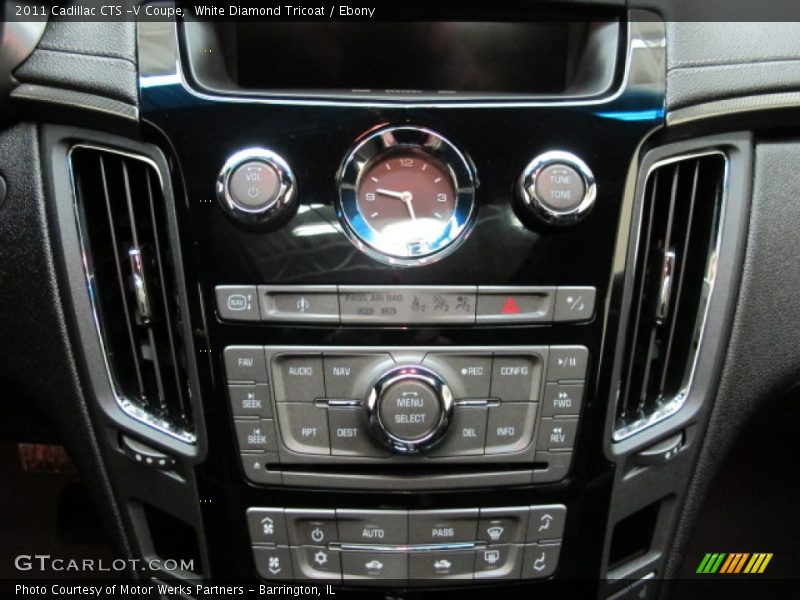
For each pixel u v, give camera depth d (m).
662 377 0.86
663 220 0.82
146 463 0.85
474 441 0.80
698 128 0.79
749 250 0.86
